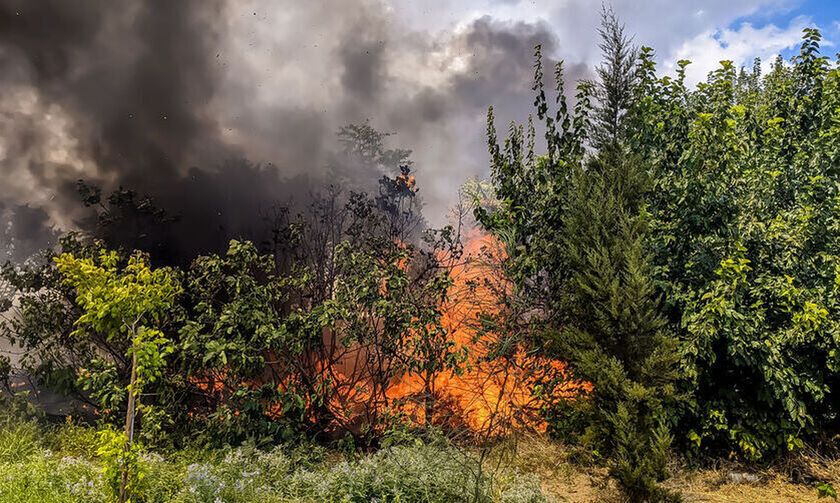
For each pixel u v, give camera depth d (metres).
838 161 6.57
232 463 4.98
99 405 6.57
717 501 5.48
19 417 5.97
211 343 6.11
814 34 7.08
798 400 5.93
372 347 7.22
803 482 5.88
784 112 7.32
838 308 5.88
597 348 5.35
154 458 4.94
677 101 7.01
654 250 6.27
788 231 6.16
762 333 5.85
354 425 7.17
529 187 7.77
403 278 6.82
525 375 7.16
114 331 3.57
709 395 6.39
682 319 5.92
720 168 6.23
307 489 4.61
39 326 6.72
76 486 3.92
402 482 4.66
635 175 5.90
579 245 5.92
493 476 5.08
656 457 4.88
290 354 6.95
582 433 6.60
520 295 7.38
